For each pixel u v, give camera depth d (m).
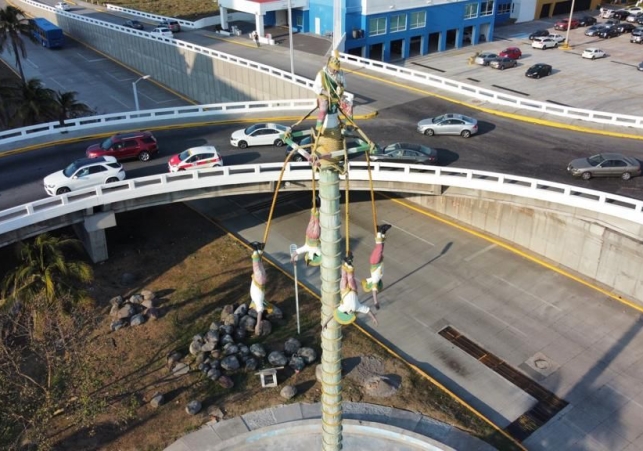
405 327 27.84
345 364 25.27
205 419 22.69
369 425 21.75
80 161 31.69
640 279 28.50
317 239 12.07
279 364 24.89
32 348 21.81
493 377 24.97
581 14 87.56
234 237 34.72
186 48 58.34
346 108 10.25
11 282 23.81
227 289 29.98
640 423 22.70
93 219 30.73
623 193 28.86
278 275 31.16
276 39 64.06
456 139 36.12
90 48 78.94
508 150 34.31
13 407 19.92
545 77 59.62
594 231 29.55
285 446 21.41
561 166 32.06
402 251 33.56
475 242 34.28
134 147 34.53
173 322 27.58
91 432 21.61
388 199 39.12
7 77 67.19
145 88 64.19
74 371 21.58
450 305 29.25
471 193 31.09
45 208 29.14
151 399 23.45
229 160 34.50
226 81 54.44
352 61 52.59
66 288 23.53
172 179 31.89
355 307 11.20
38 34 80.25
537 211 31.92
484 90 42.47
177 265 32.06
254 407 23.22
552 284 30.56
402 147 32.47
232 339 26.12
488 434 22.06
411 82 47.09
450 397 23.77
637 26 77.69
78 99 60.59
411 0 64.25
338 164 10.39
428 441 21.09
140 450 21.48
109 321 27.66
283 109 42.88
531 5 83.94
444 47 70.25
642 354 26.00
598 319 28.06
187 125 40.53
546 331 27.44
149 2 98.50
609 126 37.56
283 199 39.31
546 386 24.45
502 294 29.94
